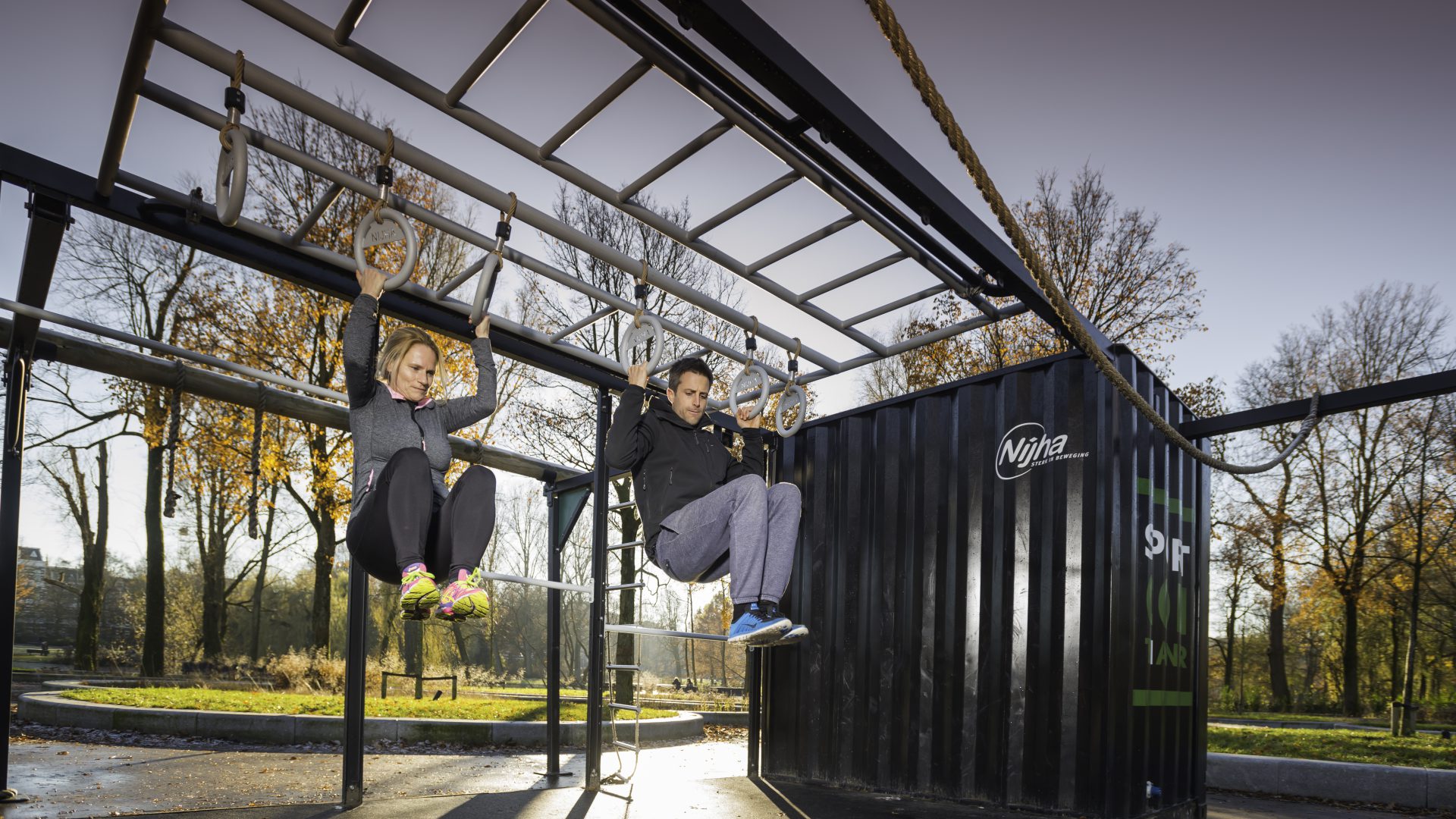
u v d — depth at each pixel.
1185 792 5.51
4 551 4.73
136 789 5.64
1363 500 20.44
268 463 14.88
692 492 3.48
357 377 2.75
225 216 2.87
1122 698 4.78
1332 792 7.03
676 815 4.57
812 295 4.48
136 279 16.33
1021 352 14.78
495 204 3.53
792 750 6.25
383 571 2.78
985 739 5.20
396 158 3.21
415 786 6.30
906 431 6.03
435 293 4.49
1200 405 16.17
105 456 19.69
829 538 6.33
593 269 15.23
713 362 15.18
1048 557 5.11
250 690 13.52
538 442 15.59
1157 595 5.29
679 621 22.08
